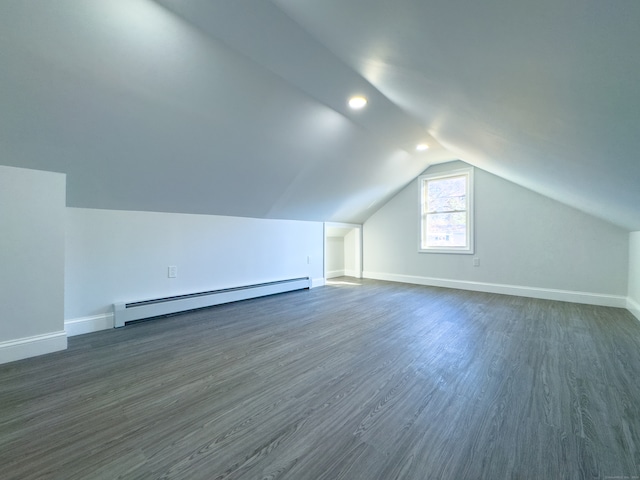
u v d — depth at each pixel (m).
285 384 1.60
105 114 1.79
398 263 5.32
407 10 0.80
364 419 1.29
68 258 2.39
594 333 2.43
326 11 1.08
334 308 3.34
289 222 4.40
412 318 2.91
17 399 1.44
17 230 1.92
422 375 1.71
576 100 0.90
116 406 1.39
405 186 5.16
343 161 3.45
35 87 1.51
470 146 2.67
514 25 0.65
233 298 3.59
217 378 1.67
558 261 3.68
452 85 1.26
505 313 3.08
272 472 0.99
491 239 4.21
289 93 2.11
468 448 1.11
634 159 1.15
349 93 2.13
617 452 1.08
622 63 0.62
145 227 2.86
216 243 3.48
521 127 1.42
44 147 1.85
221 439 1.16
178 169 2.50
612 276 3.33
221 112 2.09
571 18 0.54
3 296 1.87
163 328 2.60
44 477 0.97
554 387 1.56
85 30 1.35
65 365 1.84
